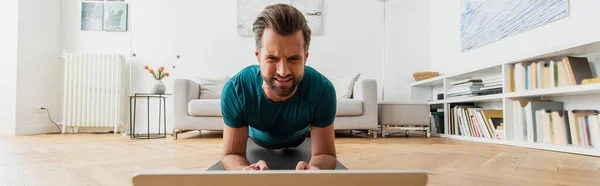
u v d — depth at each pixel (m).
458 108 2.78
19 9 3.16
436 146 2.09
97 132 3.48
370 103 2.77
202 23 3.59
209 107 2.66
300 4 3.56
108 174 1.16
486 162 1.42
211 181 0.44
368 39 3.61
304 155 1.42
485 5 2.75
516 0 2.39
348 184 0.45
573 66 1.80
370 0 3.63
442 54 3.43
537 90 1.95
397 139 2.66
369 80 2.79
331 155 1.06
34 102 3.31
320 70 3.57
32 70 3.29
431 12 3.66
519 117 2.12
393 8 3.64
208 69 3.57
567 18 1.97
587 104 1.89
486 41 2.73
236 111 1.03
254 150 1.58
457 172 1.19
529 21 2.26
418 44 3.64
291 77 0.80
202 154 1.70
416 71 3.62
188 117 2.70
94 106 3.39
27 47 3.24
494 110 2.44
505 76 2.21
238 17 3.57
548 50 1.86
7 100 3.12
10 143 2.31
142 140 2.58
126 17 3.58
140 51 3.56
